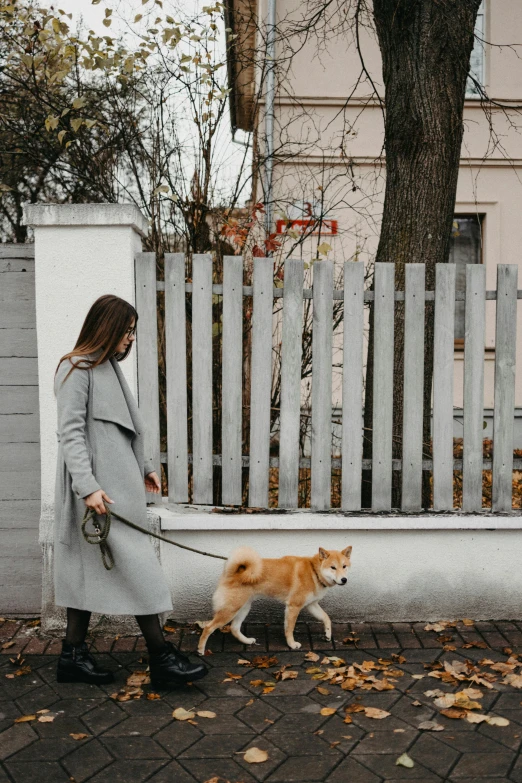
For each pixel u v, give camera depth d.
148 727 2.77
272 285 3.75
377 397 3.78
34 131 6.91
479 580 3.81
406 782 2.42
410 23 4.19
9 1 5.99
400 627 3.78
